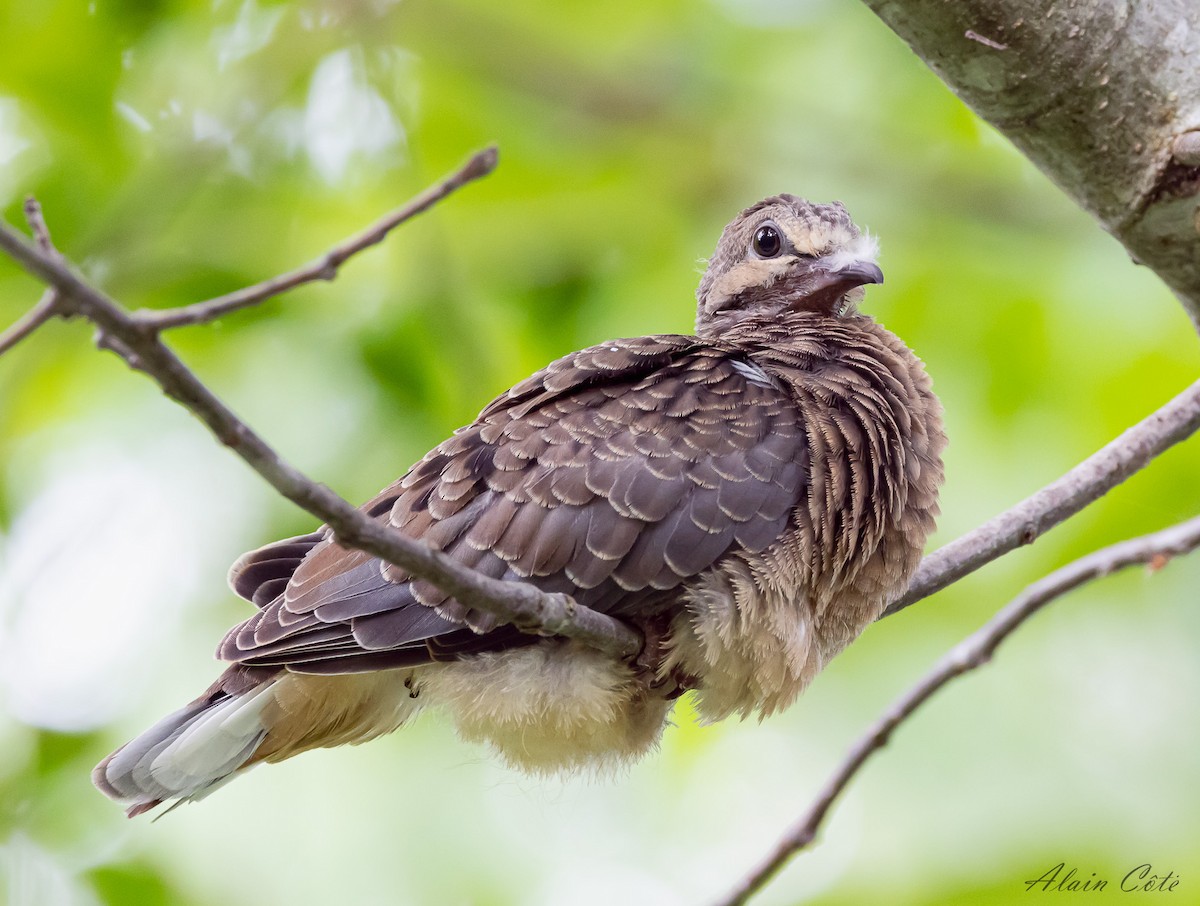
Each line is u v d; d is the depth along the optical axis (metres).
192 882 11.69
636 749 8.27
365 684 7.84
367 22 11.70
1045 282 11.84
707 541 7.47
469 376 10.88
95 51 11.15
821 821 5.67
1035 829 11.93
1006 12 6.54
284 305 10.93
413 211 5.00
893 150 12.96
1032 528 8.30
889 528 7.98
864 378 8.34
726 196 13.03
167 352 4.66
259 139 11.89
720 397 7.86
